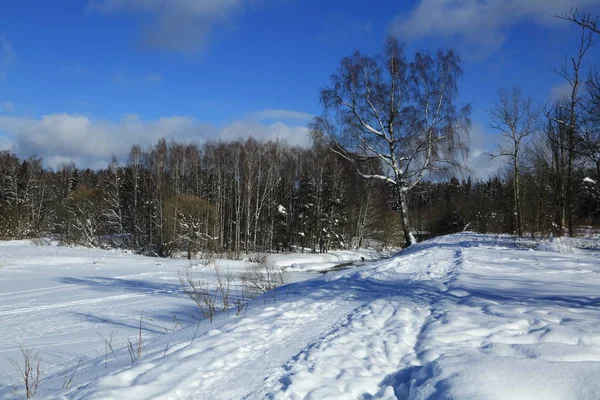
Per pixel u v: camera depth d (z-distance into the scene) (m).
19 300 12.82
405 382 3.75
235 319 6.50
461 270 10.04
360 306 6.80
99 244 38.06
